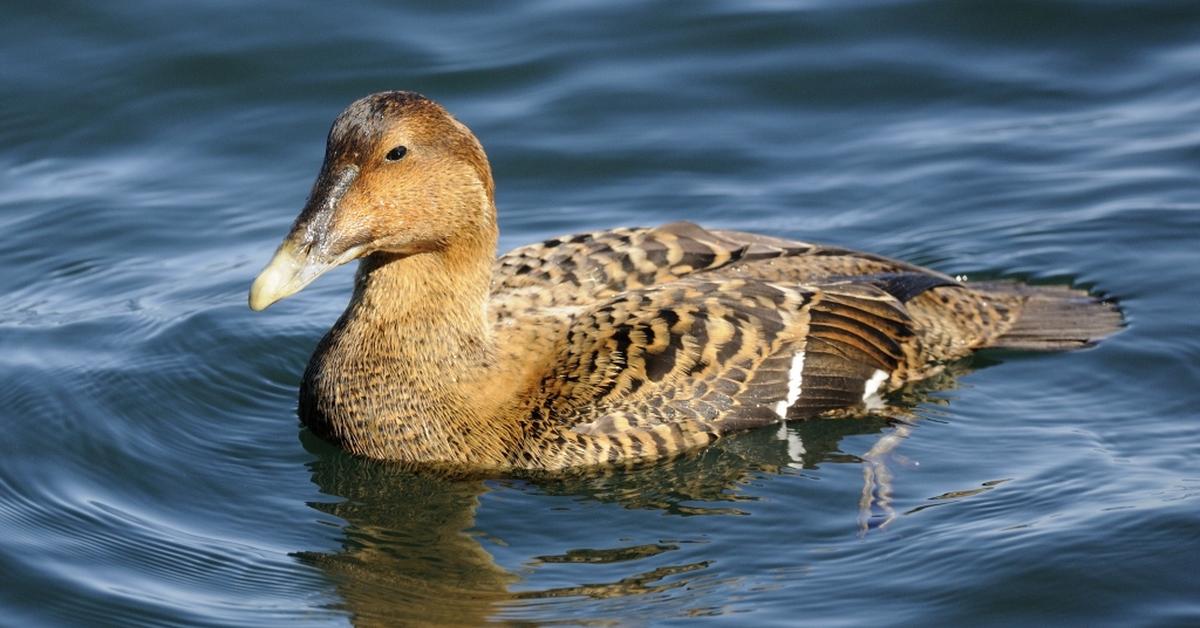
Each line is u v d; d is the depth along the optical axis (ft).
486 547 37.19
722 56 59.31
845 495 38.55
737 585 35.12
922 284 42.80
